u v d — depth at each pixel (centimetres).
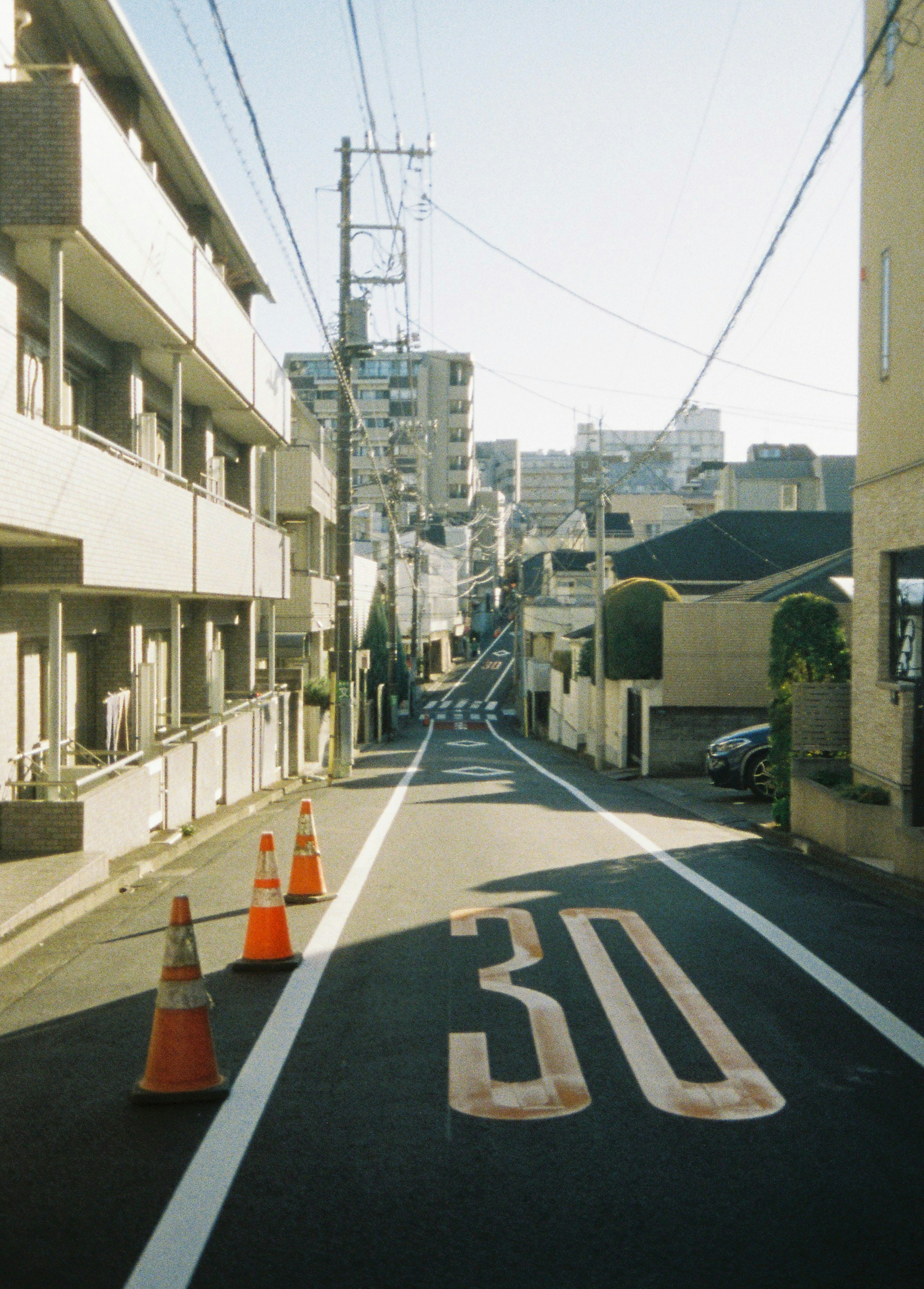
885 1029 649
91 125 1115
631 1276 384
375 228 2764
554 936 874
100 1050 620
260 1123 517
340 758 2720
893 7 975
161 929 916
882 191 1443
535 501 14312
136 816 1326
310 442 3897
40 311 1302
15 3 1281
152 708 1455
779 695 1664
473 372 10669
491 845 1386
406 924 918
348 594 2753
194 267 1600
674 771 2898
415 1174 463
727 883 1121
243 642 2517
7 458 945
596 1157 478
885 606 1455
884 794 1355
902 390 1377
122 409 1588
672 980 747
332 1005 695
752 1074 576
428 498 9150
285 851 1345
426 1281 381
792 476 6259
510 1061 595
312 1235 413
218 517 1752
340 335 2764
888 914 971
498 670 10125
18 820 1116
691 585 4541
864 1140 495
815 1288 376
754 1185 452
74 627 1482
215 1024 660
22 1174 465
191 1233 415
